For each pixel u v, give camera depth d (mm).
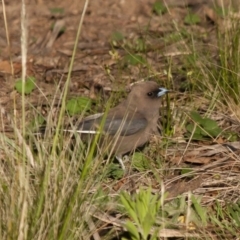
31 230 8320
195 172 10969
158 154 11484
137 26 17406
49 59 15734
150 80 13562
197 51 14031
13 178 8719
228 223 9680
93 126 11383
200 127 11984
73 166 9578
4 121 11758
